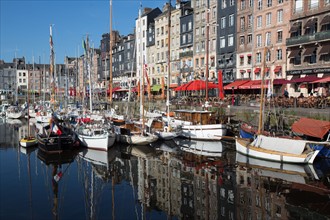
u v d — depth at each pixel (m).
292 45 41.34
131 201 15.45
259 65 48.66
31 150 27.67
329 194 15.80
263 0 47.69
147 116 36.34
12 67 130.00
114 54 98.38
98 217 13.62
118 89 67.50
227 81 54.25
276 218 13.11
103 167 21.77
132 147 28.39
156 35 77.25
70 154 25.72
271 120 30.45
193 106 41.56
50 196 16.17
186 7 66.62
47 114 50.06
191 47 65.25
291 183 17.61
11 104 81.62
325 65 37.69
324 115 26.34
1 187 17.59
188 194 16.28
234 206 14.52
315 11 39.22
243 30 51.81
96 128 29.02
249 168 20.92
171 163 22.75
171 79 71.94
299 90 41.00
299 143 21.45
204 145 29.45
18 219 13.35
